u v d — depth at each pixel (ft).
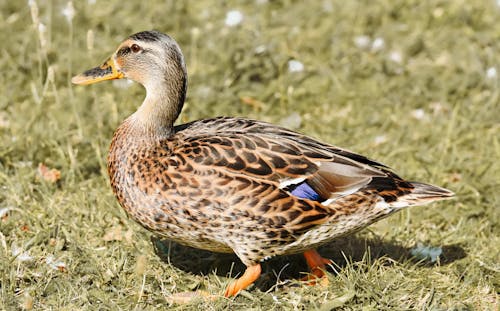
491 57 51.93
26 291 31.09
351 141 44.29
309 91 48.57
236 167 30.09
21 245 34.09
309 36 54.54
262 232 30.25
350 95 48.39
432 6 58.70
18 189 37.78
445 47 54.60
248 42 51.80
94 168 40.32
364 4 58.85
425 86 49.21
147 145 31.40
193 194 29.96
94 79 34.17
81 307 30.55
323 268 33.12
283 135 32.24
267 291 31.76
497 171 41.29
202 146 30.66
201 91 47.14
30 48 50.85
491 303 31.81
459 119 46.42
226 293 31.27
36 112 42.96
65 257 33.32
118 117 44.55
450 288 32.40
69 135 42.45
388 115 46.75
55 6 55.83
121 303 30.71
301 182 30.48
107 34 52.60
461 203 38.75
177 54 32.58
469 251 35.42
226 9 58.08
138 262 30.32
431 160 41.88
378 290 31.42
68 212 36.76
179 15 55.42
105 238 35.01
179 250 34.68
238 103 47.50
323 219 30.45
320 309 30.19
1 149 40.75
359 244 35.70
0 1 56.39
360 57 52.65
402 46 54.08
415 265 33.45
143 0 57.41
